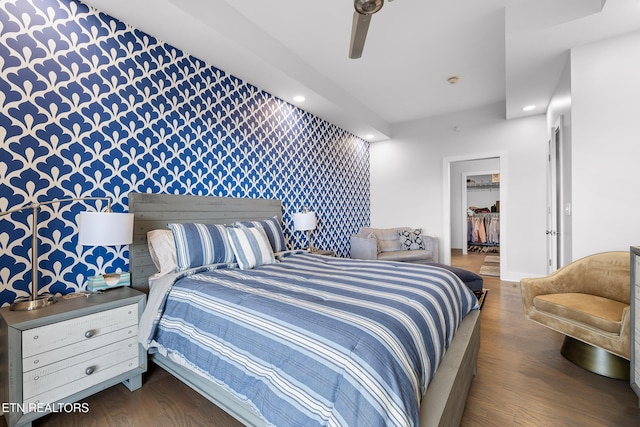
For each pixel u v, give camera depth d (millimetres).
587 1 2014
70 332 1535
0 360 1491
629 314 1699
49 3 1817
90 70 1997
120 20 2133
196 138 2652
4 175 1668
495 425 1488
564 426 1480
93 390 1610
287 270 2191
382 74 3486
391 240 4992
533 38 2256
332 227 4602
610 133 2225
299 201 3879
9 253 1688
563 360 2129
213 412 1600
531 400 1686
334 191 4645
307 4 2303
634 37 2156
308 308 1278
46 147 1818
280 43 2840
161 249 2146
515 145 4387
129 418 1555
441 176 5020
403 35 2695
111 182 2115
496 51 2975
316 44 2861
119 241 1723
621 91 2193
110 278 1959
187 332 1557
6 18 1667
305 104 3717
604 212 2244
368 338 1032
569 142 2523
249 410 1323
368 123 4613
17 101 1708
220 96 2846
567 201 2660
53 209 1849
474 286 3254
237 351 1295
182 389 1818
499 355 2213
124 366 1743
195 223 2408
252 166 3193
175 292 1758
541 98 3578
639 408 1604
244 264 2291
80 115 1958
